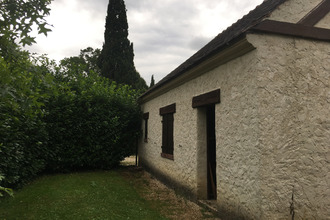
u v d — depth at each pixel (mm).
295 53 4195
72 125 9570
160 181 8641
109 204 5891
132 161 14023
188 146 6453
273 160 3893
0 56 2652
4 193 6219
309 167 4059
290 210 3875
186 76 6406
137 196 6738
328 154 4191
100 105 10234
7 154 6008
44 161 8789
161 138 8742
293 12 4266
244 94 4277
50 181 7980
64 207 5535
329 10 4504
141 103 11641
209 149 6070
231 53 4520
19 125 6621
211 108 6207
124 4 25312
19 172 6910
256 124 3947
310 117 4156
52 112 9039
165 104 8391
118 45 24750
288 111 4047
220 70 5074
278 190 3865
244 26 4449
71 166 9727
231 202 4578
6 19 2732
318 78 4273
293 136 4031
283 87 4062
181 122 6949
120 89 11734
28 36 2766
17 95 2785
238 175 4391
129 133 11188
